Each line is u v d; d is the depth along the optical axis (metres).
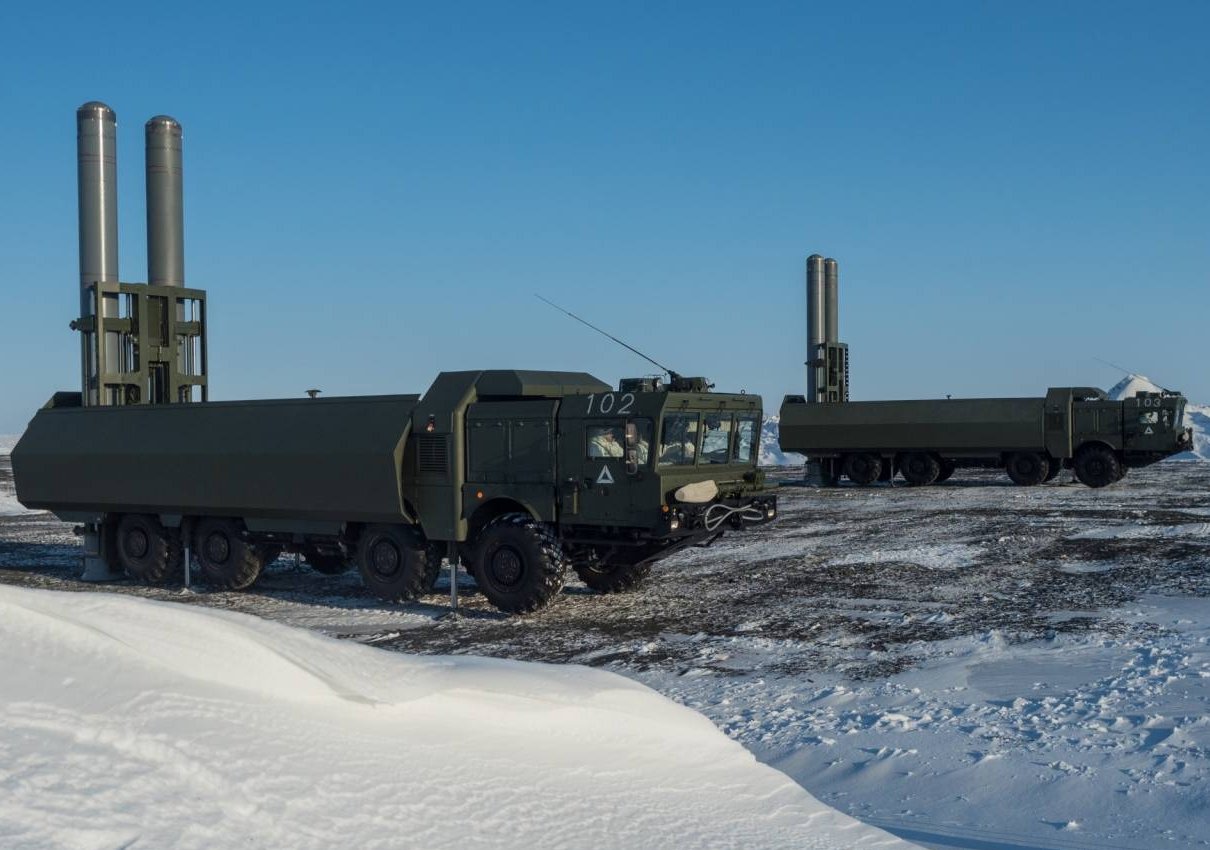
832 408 39.91
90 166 20.14
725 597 15.19
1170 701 8.48
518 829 3.55
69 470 18.02
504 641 12.53
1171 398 35.81
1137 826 5.76
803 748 7.70
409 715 4.12
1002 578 16.31
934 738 7.76
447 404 14.81
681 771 4.66
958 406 38.28
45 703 3.22
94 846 2.60
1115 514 26.00
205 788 3.05
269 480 15.88
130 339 19.81
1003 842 5.50
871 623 12.95
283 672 3.96
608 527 13.97
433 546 15.31
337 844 3.05
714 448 14.56
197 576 18.30
